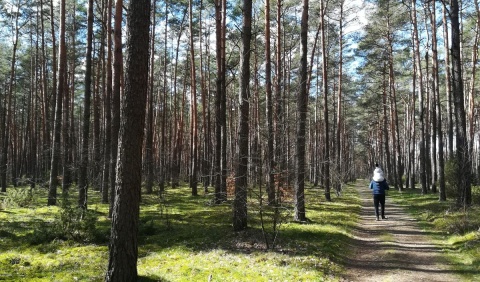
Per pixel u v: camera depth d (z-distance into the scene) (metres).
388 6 29.39
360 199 25.45
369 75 37.72
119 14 14.76
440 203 18.62
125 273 6.48
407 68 36.72
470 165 14.95
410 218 15.11
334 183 26.94
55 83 24.52
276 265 7.99
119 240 6.50
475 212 12.86
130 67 6.53
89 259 9.04
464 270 7.62
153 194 24.70
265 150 9.91
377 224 13.87
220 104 20.77
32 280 7.31
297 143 13.02
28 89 45.75
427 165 31.02
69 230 11.05
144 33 6.61
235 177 11.28
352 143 71.75
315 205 19.86
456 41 15.39
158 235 12.01
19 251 9.81
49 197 18.83
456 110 15.38
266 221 13.48
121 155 6.54
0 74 37.88
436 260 8.53
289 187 12.48
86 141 16.91
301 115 12.97
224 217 15.18
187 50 36.91
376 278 7.36
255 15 29.23
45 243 10.56
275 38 29.02
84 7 28.20
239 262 8.31
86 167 16.53
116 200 6.55
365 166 98.50
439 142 20.83
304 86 13.17
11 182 38.69
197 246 10.20
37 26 31.91
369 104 40.09
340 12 27.91
